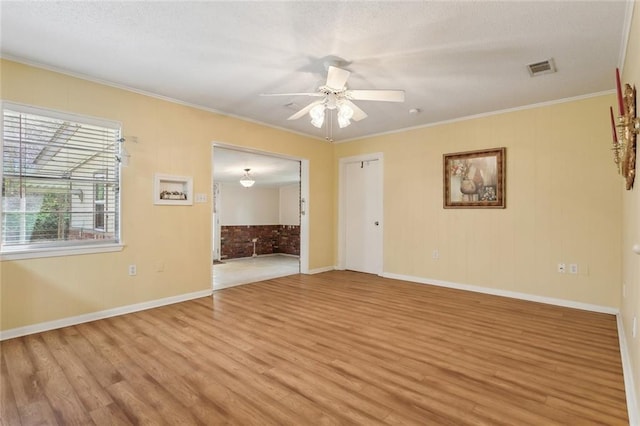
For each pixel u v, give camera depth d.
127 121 3.59
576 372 2.27
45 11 2.24
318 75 3.27
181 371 2.28
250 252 10.03
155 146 3.81
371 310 3.68
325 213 6.13
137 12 2.25
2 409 1.85
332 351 2.61
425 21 2.34
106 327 3.14
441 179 4.88
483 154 4.47
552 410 1.84
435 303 3.96
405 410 1.85
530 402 1.92
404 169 5.28
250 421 1.75
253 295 4.35
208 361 2.43
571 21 2.33
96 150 3.43
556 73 3.20
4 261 2.87
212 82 3.46
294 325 3.20
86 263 3.32
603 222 3.65
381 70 3.13
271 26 2.42
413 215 5.18
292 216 10.39
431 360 2.46
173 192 4.01
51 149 3.16
